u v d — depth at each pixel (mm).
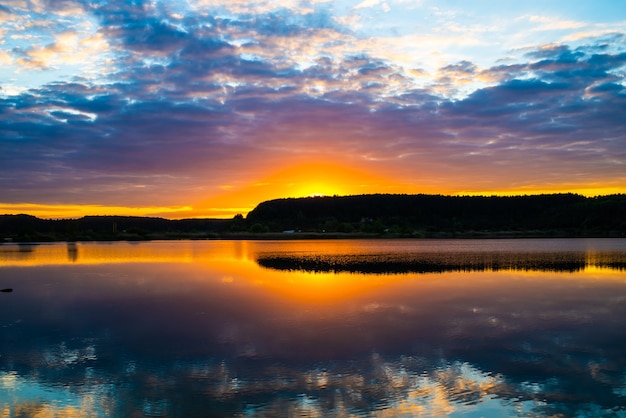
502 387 12219
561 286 29609
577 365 13906
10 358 14859
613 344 16125
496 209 189875
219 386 12320
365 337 16969
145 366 13953
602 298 25031
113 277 36406
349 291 27609
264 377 12938
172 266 46312
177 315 21094
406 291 27531
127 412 10852
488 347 15750
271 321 19609
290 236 158750
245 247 91625
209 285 31047
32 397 11766
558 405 11125
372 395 11727
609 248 75375
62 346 16188
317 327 18500
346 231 172875
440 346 15852
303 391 11953
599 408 10977
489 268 41281
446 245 91562
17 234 136750
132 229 156875
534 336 17141
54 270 42594
